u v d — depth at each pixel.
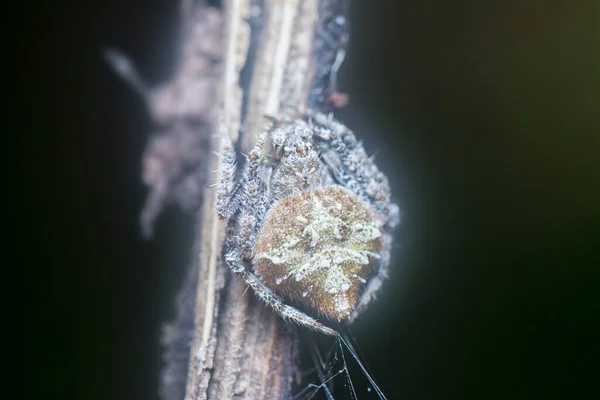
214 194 0.08
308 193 0.08
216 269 0.08
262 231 0.08
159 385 0.09
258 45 0.08
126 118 0.09
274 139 0.08
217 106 0.08
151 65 0.10
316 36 0.08
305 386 0.08
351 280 0.08
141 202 0.09
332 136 0.08
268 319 0.08
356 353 0.08
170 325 0.09
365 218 0.08
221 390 0.08
